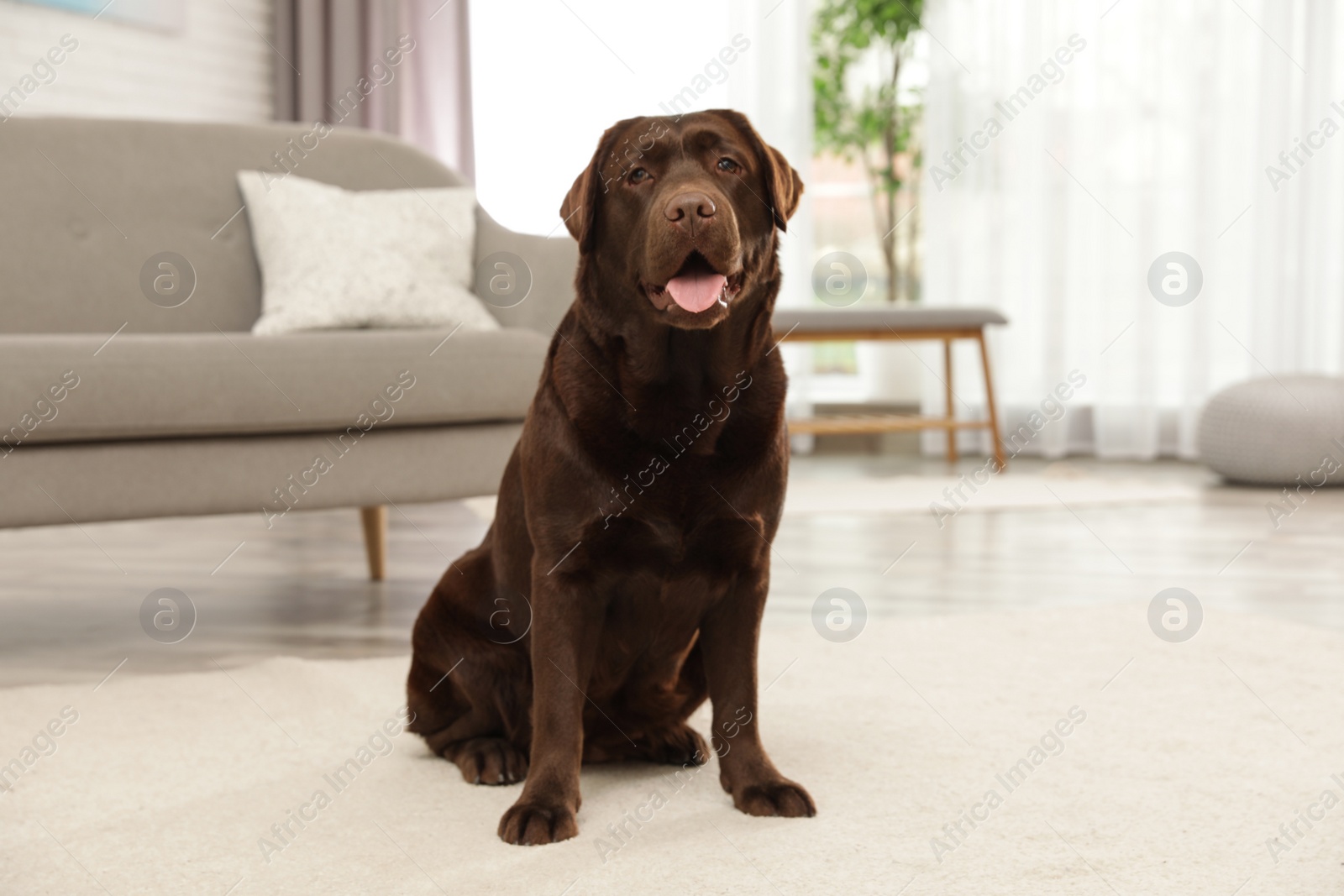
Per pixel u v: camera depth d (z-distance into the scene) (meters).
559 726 1.60
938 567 3.52
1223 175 6.27
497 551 1.81
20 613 3.01
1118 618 2.79
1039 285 6.51
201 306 3.58
